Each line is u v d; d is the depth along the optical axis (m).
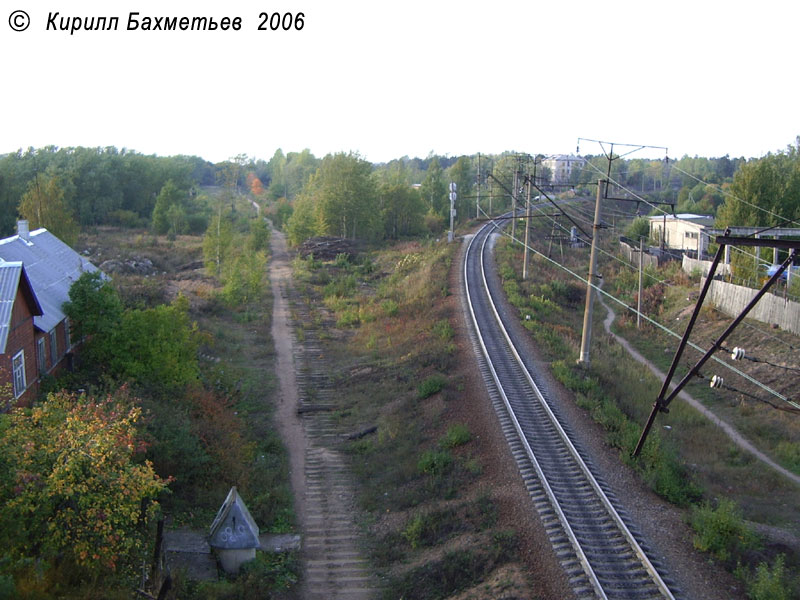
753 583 13.41
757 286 45.50
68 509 12.22
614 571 13.88
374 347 36.06
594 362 31.81
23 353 20.19
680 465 20.50
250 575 14.70
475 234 75.88
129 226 98.94
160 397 23.06
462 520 16.83
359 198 79.88
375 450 23.09
